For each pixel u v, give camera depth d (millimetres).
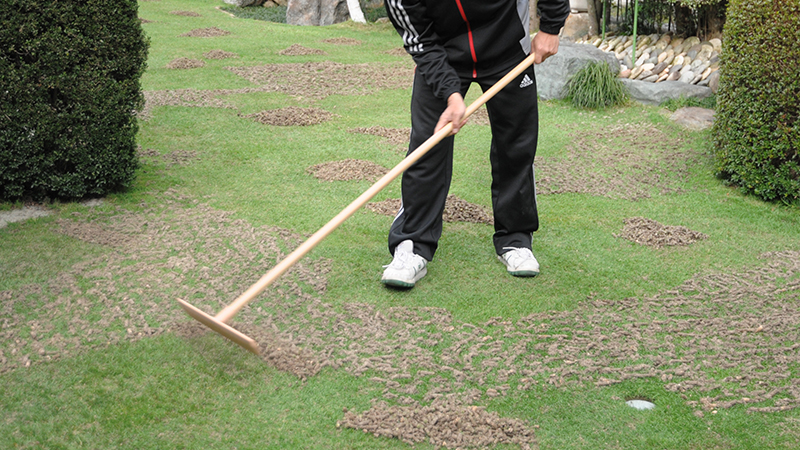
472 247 4066
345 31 13055
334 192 4867
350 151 5785
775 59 4613
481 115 7113
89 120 4375
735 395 2729
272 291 3416
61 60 4203
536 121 3617
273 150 5754
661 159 5793
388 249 3955
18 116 4184
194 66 9031
